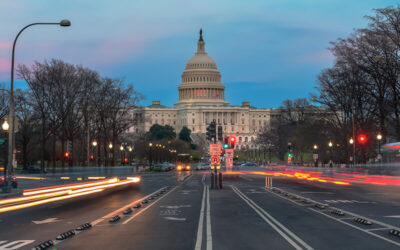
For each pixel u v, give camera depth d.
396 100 68.25
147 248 14.33
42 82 78.94
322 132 115.38
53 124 84.12
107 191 43.91
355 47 70.00
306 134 121.00
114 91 94.56
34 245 15.19
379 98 72.81
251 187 48.38
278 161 195.38
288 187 47.16
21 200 32.00
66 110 83.62
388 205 27.86
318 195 36.03
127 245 14.89
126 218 22.36
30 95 86.75
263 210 25.38
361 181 59.91
